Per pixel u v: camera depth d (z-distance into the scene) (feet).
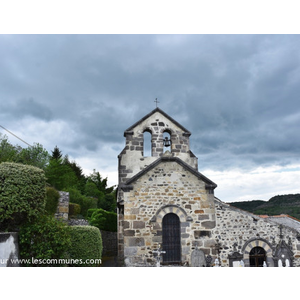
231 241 45.47
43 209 34.24
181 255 42.60
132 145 58.13
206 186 45.39
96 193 119.14
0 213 30.50
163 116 60.70
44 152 79.15
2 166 32.86
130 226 42.80
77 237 37.60
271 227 46.32
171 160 46.14
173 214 44.39
